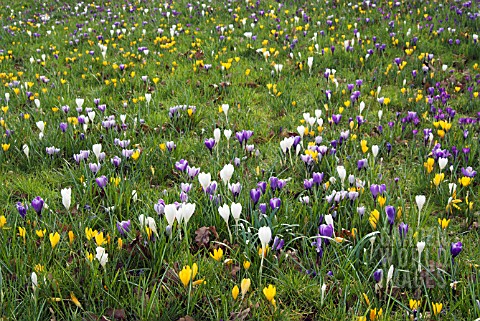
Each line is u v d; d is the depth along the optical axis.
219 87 7.89
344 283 3.19
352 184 4.36
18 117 6.63
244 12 14.04
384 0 13.78
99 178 4.19
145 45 11.08
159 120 6.57
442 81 7.93
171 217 3.34
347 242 3.71
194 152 5.55
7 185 4.88
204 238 3.78
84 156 4.89
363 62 8.94
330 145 5.34
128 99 7.58
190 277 2.93
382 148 5.50
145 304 3.10
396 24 11.22
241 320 2.98
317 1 14.40
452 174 4.82
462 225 4.14
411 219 4.09
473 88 7.53
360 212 3.76
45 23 14.45
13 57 10.54
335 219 3.89
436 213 4.39
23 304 2.99
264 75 8.56
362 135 6.00
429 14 12.27
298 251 3.78
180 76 8.54
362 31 11.25
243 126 6.45
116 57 10.25
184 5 15.38
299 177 5.00
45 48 11.17
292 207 4.19
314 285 3.32
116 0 17.52
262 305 3.12
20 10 16.89
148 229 3.43
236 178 4.74
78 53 10.49
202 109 7.09
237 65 9.27
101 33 12.45
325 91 7.31
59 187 4.87
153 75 8.80
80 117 5.81
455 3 12.92
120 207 4.10
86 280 3.21
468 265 3.48
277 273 3.45
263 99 7.62
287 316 3.09
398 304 3.17
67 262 3.45
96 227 4.09
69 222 4.00
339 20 12.12
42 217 3.93
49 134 5.67
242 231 3.61
